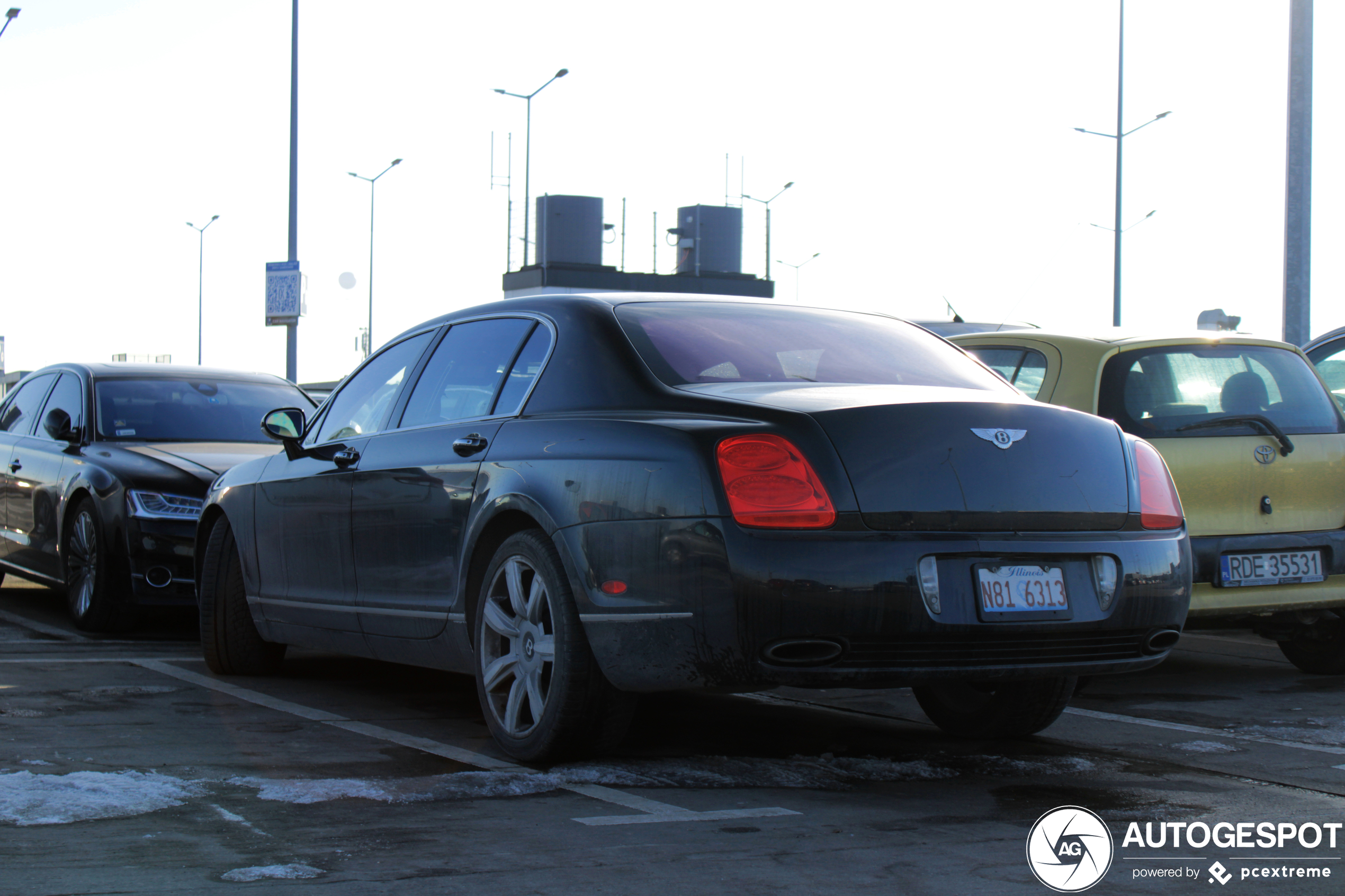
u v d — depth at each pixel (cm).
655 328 448
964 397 410
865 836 346
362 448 521
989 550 383
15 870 298
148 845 320
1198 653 746
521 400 452
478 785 390
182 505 742
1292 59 1369
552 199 6775
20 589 1005
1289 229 1379
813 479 373
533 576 427
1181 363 630
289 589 561
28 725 466
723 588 368
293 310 2281
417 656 489
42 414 909
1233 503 606
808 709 550
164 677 599
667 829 346
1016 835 350
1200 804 391
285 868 304
